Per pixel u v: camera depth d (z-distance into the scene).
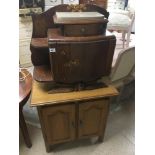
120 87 1.86
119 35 2.87
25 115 1.82
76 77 1.18
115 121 1.85
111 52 1.15
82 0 2.42
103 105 1.32
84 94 1.24
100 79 1.41
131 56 1.55
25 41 2.46
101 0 2.44
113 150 1.55
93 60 1.13
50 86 1.29
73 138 1.48
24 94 1.24
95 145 1.59
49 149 1.50
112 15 2.23
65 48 1.05
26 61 2.58
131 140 1.64
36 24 1.25
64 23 1.05
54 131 1.37
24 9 2.23
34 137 1.65
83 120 1.37
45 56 1.33
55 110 1.24
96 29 1.11
